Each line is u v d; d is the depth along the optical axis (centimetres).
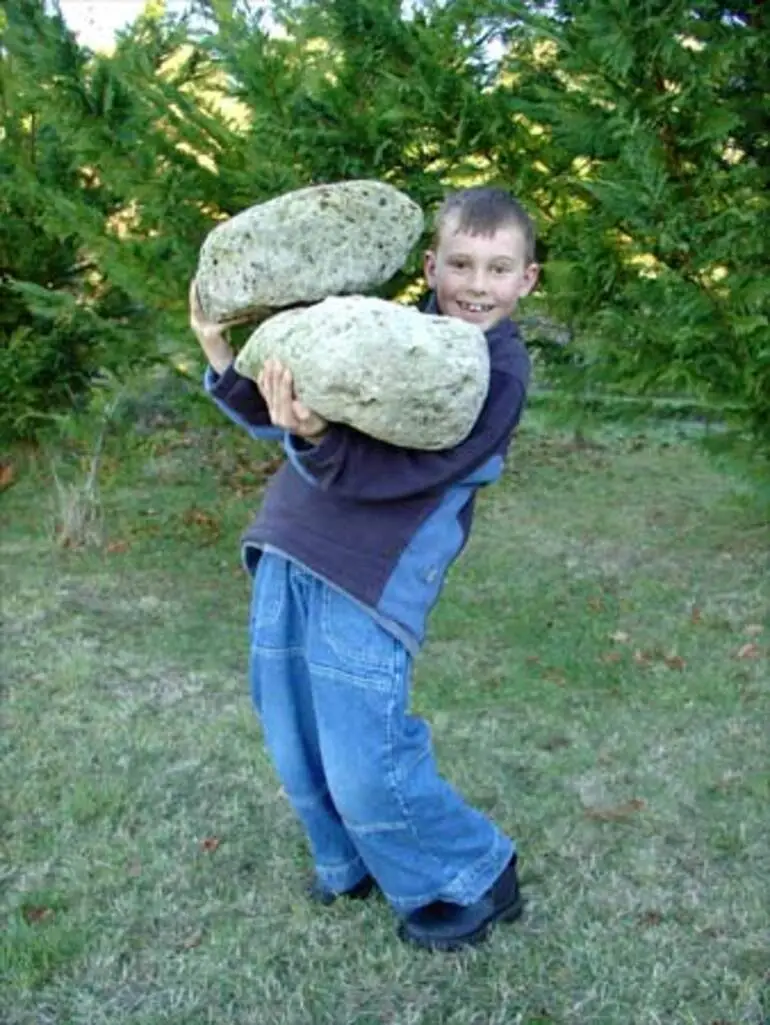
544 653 462
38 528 670
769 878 290
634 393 493
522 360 232
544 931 268
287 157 477
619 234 462
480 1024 237
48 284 645
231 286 221
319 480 217
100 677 443
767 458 491
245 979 253
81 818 326
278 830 320
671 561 591
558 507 715
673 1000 242
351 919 275
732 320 430
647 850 305
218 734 385
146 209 517
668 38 403
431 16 482
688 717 395
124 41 549
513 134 467
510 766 358
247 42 468
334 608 230
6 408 643
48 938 266
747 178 448
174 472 782
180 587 565
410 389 198
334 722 233
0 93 586
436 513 230
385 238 225
